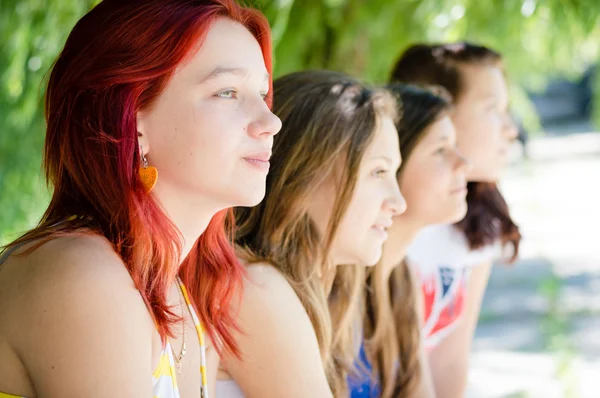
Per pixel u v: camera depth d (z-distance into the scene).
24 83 3.20
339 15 3.61
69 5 3.11
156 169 1.33
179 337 1.54
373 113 1.90
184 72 1.32
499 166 2.81
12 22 3.16
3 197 3.41
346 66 3.68
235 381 1.80
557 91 20.17
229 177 1.34
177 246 1.35
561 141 17.19
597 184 12.66
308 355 1.80
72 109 1.32
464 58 2.79
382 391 2.25
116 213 1.30
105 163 1.30
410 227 2.25
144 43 1.30
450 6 3.49
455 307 2.78
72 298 1.22
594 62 5.61
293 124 1.90
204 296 1.59
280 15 3.17
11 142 3.43
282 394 1.77
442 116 2.22
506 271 8.56
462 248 2.77
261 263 1.81
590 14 3.57
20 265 1.26
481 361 6.00
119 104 1.30
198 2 1.34
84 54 1.32
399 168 2.21
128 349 1.25
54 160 1.36
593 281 7.90
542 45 3.96
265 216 1.88
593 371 5.47
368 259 1.92
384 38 3.71
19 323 1.23
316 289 1.89
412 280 2.39
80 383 1.22
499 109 2.79
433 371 2.84
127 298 1.27
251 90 1.37
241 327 1.75
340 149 1.86
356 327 2.18
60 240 1.26
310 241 1.89
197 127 1.32
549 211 10.56
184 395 1.55
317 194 1.88
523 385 5.40
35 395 1.27
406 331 2.35
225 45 1.34
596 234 9.66
